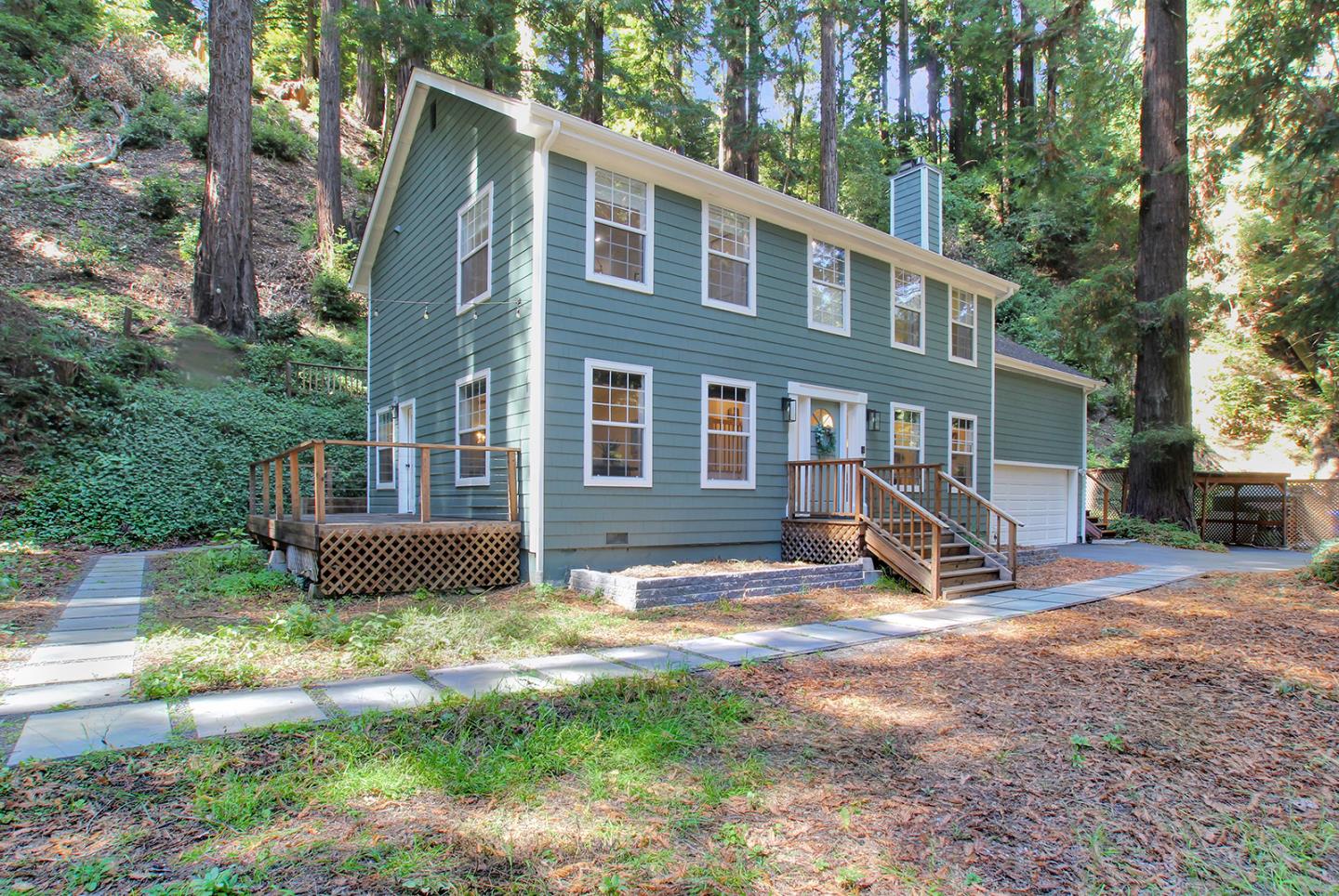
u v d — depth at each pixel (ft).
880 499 30.22
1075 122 51.80
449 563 25.85
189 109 78.18
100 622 20.06
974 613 23.43
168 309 54.54
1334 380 59.21
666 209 30.22
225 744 10.85
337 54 68.64
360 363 58.39
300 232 69.92
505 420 28.53
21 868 7.57
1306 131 38.19
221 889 7.17
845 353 37.19
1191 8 58.85
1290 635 19.84
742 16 74.84
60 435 39.68
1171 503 52.19
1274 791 10.49
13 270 51.90
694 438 30.81
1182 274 49.96
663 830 8.86
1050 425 55.01
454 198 33.71
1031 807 9.82
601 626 20.53
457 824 8.85
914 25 106.73
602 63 67.41
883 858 8.39
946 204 88.69
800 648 18.19
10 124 66.23
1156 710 13.74
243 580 26.16
